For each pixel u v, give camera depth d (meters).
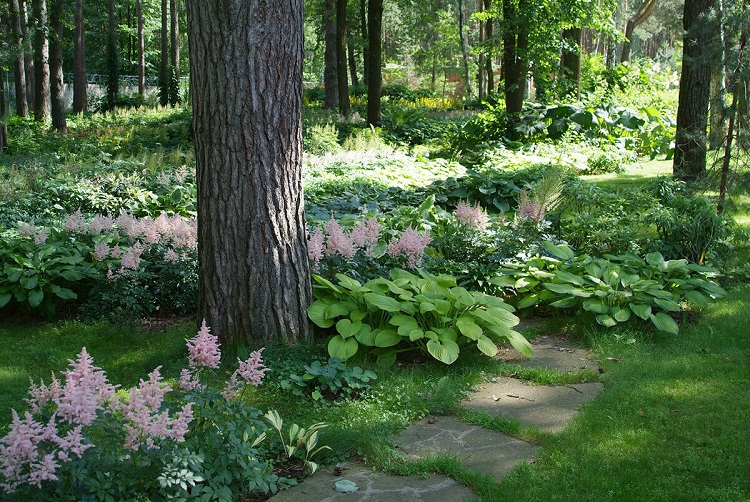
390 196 11.55
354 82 40.34
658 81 25.20
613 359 5.20
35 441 2.62
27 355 5.50
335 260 6.05
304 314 5.24
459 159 17.48
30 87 30.69
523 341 5.20
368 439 3.80
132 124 25.02
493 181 11.77
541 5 18.59
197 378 3.37
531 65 19.58
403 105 31.23
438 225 8.19
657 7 42.97
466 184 11.88
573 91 21.30
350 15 37.22
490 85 32.66
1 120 18.28
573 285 6.29
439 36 46.97
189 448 3.03
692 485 3.27
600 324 5.86
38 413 3.03
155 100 36.50
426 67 48.16
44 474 2.53
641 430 3.89
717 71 8.05
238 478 3.16
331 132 18.22
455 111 27.67
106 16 47.72
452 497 3.25
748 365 4.89
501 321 5.28
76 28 31.59
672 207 8.18
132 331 6.04
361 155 15.73
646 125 19.14
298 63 5.02
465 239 7.38
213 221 4.96
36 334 6.08
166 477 2.83
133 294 6.44
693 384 4.58
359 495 3.27
